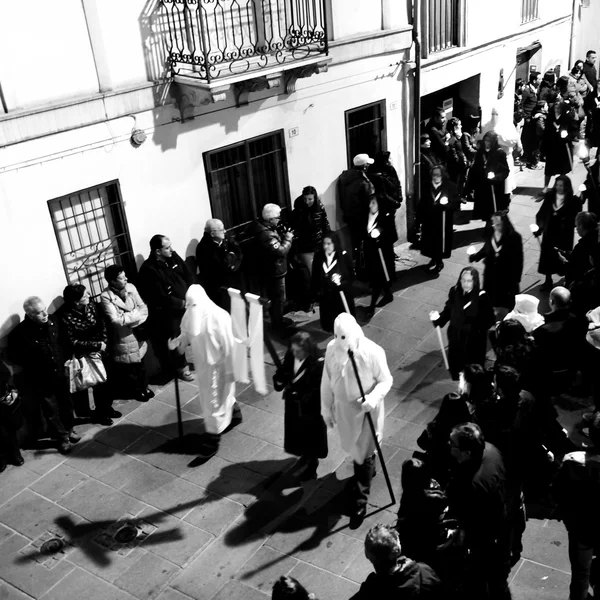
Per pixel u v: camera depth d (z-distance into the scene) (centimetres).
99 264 818
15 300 738
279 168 981
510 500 523
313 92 984
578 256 870
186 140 852
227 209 938
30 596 591
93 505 684
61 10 718
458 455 455
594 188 1095
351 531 629
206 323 691
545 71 1670
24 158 712
